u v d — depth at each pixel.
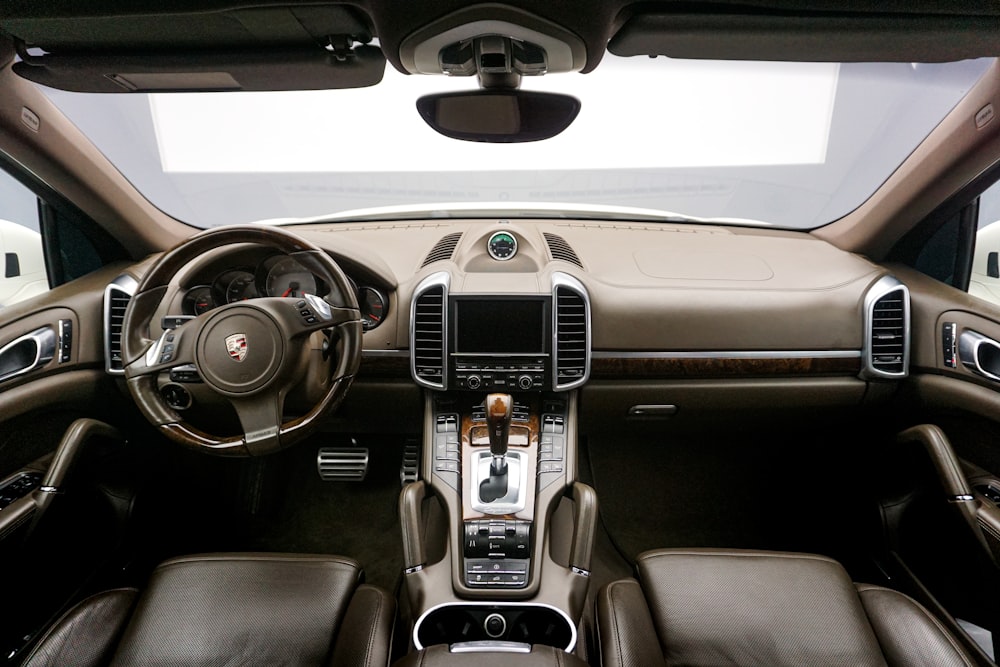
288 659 1.27
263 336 1.40
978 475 1.81
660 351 1.98
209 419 2.19
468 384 1.88
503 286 1.85
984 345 1.75
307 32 1.00
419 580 1.59
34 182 1.83
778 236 2.34
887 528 1.96
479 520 1.64
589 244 2.22
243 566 1.46
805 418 2.16
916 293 1.96
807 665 1.25
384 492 2.59
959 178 1.78
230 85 1.25
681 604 1.38
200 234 1.45
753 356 1.98
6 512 1.50
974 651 1.52
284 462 2.67
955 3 0.88
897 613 1.33
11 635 1.57
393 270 2.04
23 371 1.73
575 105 1.28
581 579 1.59
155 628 1.30
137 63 1.12
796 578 1.42
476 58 1.04
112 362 1.96
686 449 2.79
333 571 1.46
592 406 2.10
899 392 2.04
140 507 2.13
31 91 1.59
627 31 1.00
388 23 0.93
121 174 2.02
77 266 2.18
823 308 1.97
